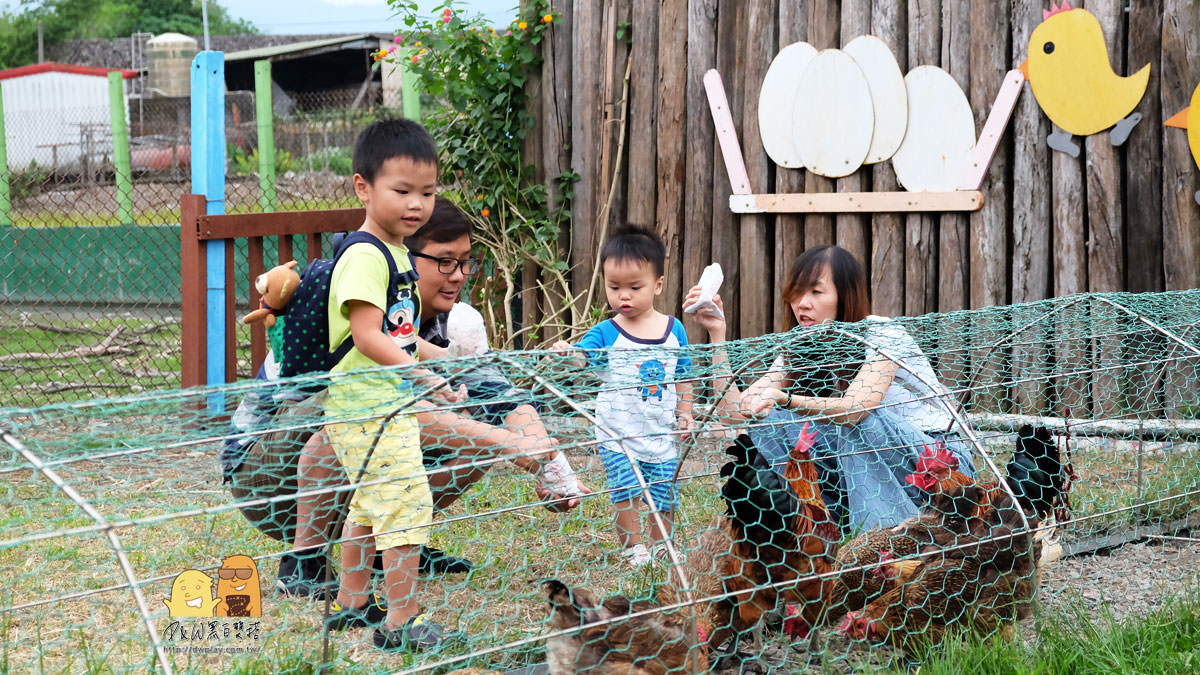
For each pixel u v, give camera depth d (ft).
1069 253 20.07
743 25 22.99
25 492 14.88
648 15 23.95
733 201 23.16
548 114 25.13
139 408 10.41
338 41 82.23
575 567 13.32
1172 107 18.98
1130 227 19.60
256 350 19.80
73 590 12.45
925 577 10.73
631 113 24.35
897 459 12.96
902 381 13.20
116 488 13.34
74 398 24.63
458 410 12.60
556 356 9.96
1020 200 20.48
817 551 10.58
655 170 24.27
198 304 19.19
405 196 11.42
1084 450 16.67
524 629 11.50
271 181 38.55
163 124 75.36
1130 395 17.48
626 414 13.47
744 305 23.39
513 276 25.52
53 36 177.27
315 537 11.73
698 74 23.44
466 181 25.86
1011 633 11.07
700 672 9.27
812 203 22.27
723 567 10.69
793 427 13.67
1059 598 12.32
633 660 9.18
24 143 58.54
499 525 14.90
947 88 20.88
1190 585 12.53
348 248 11.26
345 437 10.69
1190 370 16.70
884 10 21.42
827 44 22.12
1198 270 18.99
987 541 10.73
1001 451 15.57
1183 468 15.80
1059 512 13.43
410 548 10.96
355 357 11.45
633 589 12.14
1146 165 19.34
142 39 145.38
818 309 13.87
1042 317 14.99
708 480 15.76
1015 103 20.36
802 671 10.59
